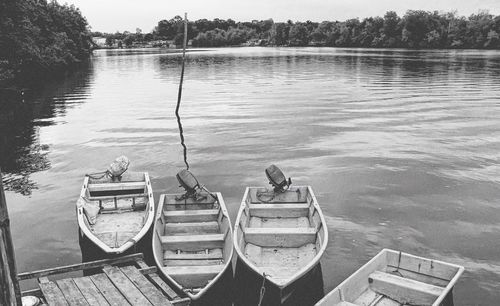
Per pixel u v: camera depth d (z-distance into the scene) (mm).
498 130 25375
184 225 11383
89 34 109500
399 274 9336
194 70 69312
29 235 12688
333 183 16844
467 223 13242
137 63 87500
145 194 13109
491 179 17062
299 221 11977
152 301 7742
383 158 19984
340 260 11195
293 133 25047
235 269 10469
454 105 34250
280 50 140625
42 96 41750
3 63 37281
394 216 13805
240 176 17828
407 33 136125
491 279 10281
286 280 8188
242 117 30000
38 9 58844
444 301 8180
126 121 29078
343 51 127938
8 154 21328
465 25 130750
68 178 17750
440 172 17969
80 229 11312
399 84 48469
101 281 8438
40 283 8352
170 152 21422
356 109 32719
